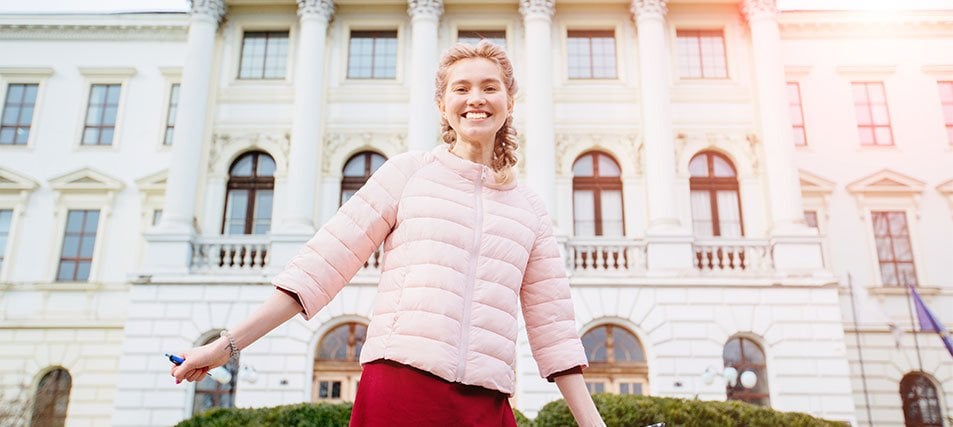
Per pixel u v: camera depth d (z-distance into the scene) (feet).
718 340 53.36
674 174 58.34
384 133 61.72
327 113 62.08
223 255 58.54
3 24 73.00
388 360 5.70
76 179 69.62
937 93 69.10
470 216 6.25
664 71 60.54
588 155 61.46
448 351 5.65
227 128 61.77
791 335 53.62
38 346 65.72
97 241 68.28
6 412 61.26
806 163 67.15
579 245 56.59
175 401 52.80
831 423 36.52
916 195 66.49
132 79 72.79
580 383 6.91
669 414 36.27
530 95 60.39
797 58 69.67
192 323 54.34
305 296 5.81
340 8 64.69
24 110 72.49
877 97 69.26
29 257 68.08
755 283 54.29
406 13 64.69
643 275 55.16
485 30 64.69
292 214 57.67
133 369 53.42
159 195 69.36
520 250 6.42
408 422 5.46
